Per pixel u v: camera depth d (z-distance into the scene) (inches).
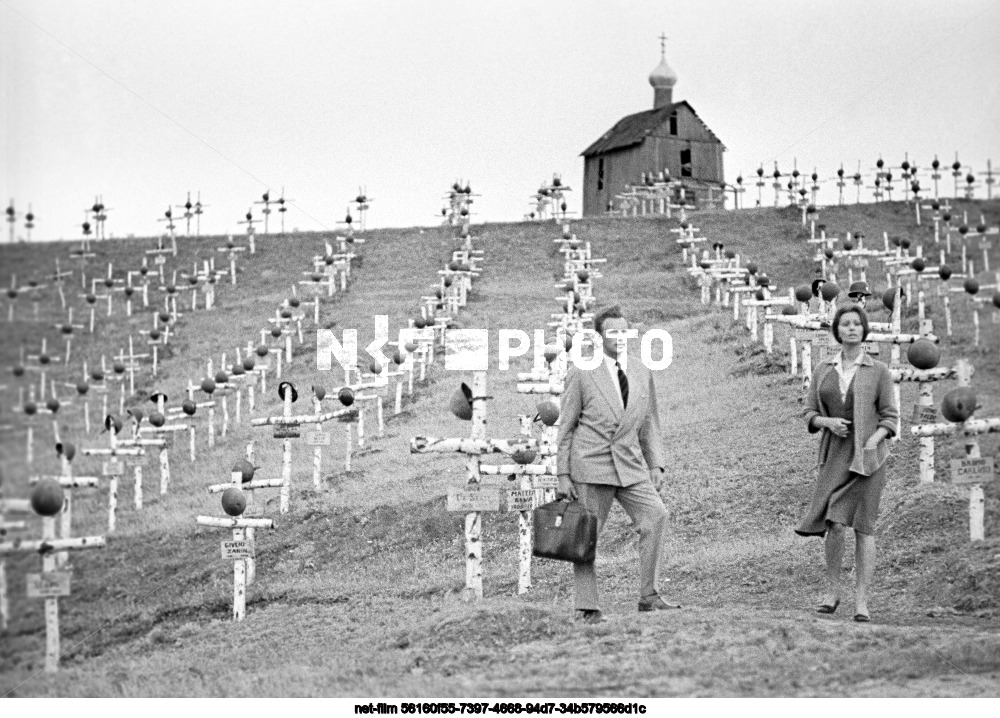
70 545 566.9
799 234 2426.2
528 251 2459.4
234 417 1537.9
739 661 489.7
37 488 552.4
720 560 761.6
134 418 1137.4
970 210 2456.9
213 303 2139.5
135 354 1811.0
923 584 650.2
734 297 1728.6
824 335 1155.3
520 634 562.9
